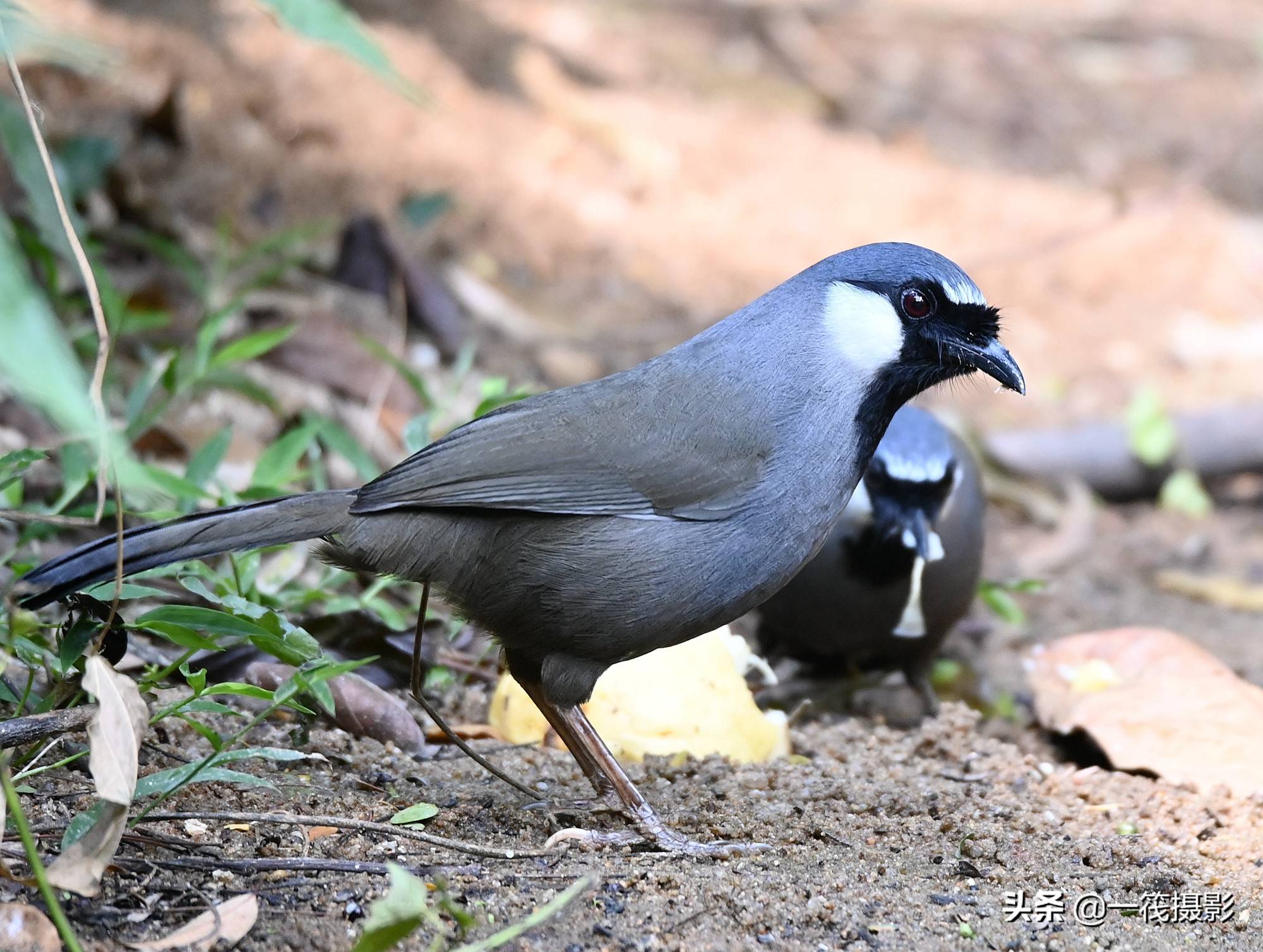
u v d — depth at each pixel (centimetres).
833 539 1060
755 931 693
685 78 2544
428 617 1068
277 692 751
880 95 2692
